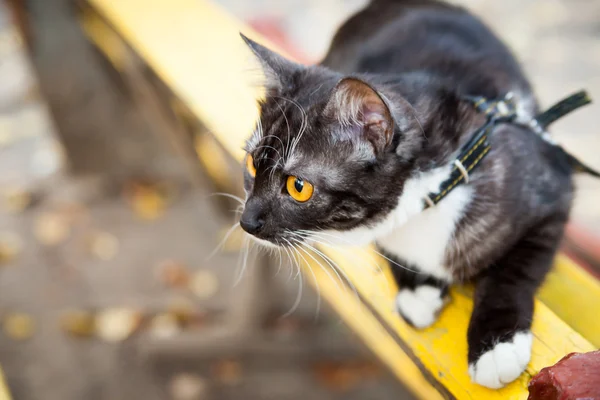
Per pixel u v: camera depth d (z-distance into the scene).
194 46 0.83
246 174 0.58
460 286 0.57
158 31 0.86
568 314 0.57
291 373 1.07
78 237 1.33
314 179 0.53
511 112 0.56
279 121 0.55
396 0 0.73
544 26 1.46
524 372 0.51
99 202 1.40
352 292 0.64
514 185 0.54
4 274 1.27
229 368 1.09
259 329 1.09
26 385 1.08
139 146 1.40
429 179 0.53
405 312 0.56
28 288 1.24
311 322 1.10
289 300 1.11
